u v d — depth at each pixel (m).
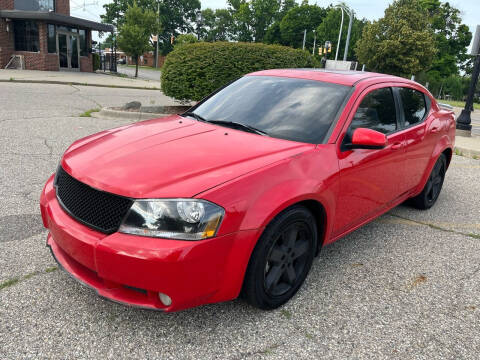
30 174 4.88
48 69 24.77
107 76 26.03
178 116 3.59
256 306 2.51
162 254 2.02
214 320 2.48
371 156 3.14
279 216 2.39
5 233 3.37
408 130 3.76
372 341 2.40
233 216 2.17
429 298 2.90
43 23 23.97
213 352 2.22
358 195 3.12
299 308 2.67
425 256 3.57
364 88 3.32
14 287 2.66
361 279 3.10
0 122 7.82
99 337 2.27
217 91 3.88
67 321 2.38
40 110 9.68
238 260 2.22
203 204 2.11
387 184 3.53
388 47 39.66
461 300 2.91
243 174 2.32
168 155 2.50
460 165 7.43
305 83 3.42
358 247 3.66
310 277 3.08
